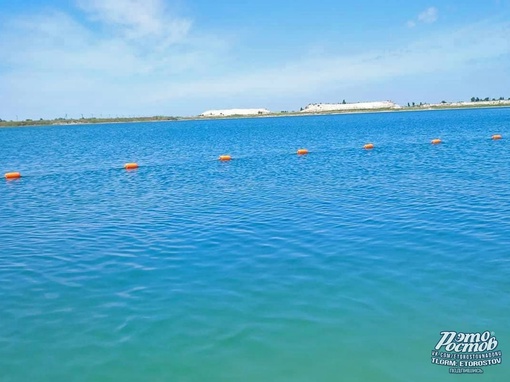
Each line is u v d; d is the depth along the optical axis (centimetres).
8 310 1012
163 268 1251
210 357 808
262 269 1210
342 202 2039
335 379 741
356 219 1697
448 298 998
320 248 1363
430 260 1224
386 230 1528
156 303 1027
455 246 1330
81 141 8769
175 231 1644
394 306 970
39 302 1052
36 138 10494
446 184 2405
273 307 985
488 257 1228
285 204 2053
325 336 863
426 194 2139
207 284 1125
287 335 871
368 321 912
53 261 1345
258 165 3856
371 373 755
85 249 1457
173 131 12725
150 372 773
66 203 2361
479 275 1112
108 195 2584
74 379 761
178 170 3734
